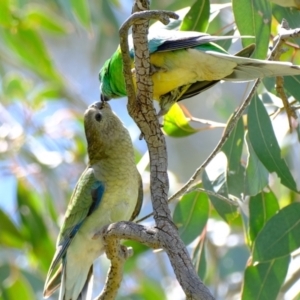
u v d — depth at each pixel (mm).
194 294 6547
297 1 9875
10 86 16125
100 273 15578
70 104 17594
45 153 15398
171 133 11141
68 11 14359
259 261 10000
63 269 9727
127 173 9828
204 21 10344
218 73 8852
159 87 9156
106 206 9711
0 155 15242
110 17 15523
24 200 14359
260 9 9711
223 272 15297
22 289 14023
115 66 9438
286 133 11812
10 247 14000
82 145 15719
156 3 15523
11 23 15766
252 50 9070
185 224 11352
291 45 9922
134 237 7352
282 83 9758
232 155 10453
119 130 9938
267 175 10609
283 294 13070
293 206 10094
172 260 6941
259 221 10961
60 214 15367
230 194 10375
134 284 15125
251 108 10250
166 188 7551
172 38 8742
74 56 20016
